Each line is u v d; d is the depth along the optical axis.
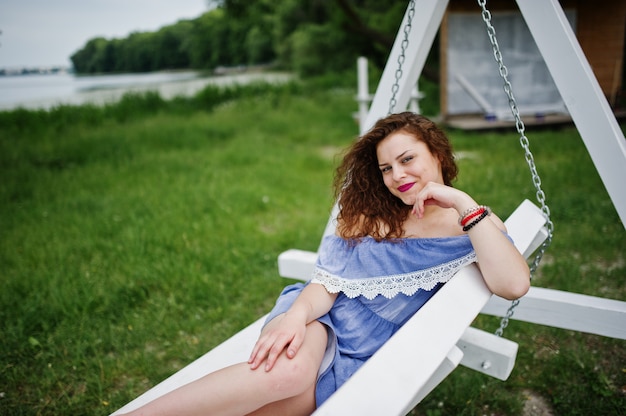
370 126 2.58
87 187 6.00
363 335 1.66
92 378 2.58
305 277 2.74
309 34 27.23
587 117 1.90
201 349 2.84
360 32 12.83
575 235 3.92
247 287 3.50
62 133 9.69
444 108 9.86
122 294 3.36
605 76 9.83
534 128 8.73
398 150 1.65
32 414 2.36
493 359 2.00
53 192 5.74
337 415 1.19
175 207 5.08
